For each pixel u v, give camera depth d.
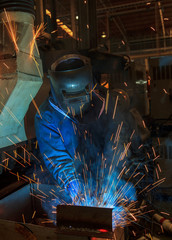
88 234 0.93
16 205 1.67
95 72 2.07
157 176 2.72
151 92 3.24
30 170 1.99
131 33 9.19
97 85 1.71
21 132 1.71
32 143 2.07
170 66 3.17
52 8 2.57
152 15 7.49
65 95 1.30
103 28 8.39
